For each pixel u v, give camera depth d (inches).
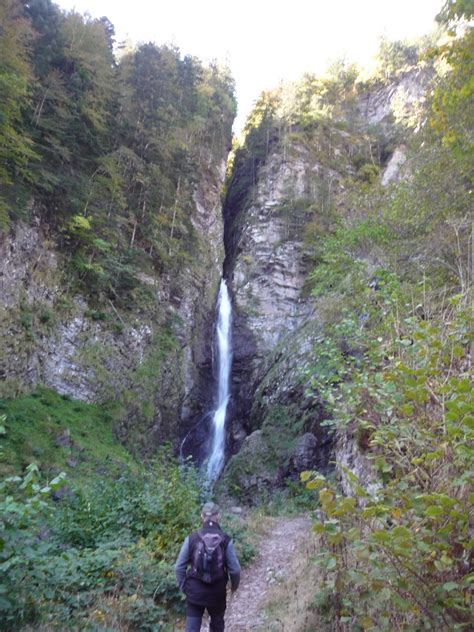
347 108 1900.8
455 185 421.1
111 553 277.3
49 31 1121.4
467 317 169.0
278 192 1572.3
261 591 295.7
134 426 944.3
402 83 1850.4
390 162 1433.3
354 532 137.3
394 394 170.4
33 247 877.2
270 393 977.5
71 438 735.1
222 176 1705.2
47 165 943.7
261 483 762.2
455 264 369.1
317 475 150.6
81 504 374.0
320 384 252.2
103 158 1048.2
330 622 197.3
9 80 797.9
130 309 1051.3
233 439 1099.9
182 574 175.8
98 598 236.5
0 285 783.1
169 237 1266.0
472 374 152.2
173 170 1359.5
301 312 1312.7
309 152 1641.2
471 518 129.5
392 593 132.0
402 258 500.1
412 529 134.3
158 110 1343.5
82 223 940.6
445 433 141.9
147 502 363.9
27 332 807.1
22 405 741.3
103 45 1238.3
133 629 223.5
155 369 1047.0
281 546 406.3
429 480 143.5
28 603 183.9
